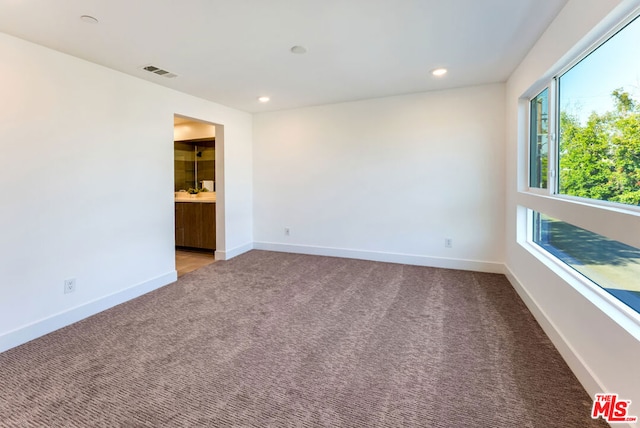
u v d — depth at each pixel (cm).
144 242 329
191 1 185
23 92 229
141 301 306
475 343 223
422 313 273
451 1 191
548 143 245
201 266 427
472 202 385
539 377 184
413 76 331
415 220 414
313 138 465
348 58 278
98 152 281
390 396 170
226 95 389
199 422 151
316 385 179
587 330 172
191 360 204
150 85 332
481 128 373
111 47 246
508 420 151
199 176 588
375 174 431
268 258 461
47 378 186
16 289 226
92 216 278
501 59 286
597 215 163
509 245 349
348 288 336
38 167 238
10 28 212
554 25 213
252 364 200
